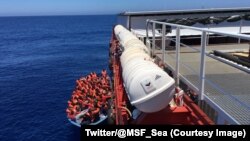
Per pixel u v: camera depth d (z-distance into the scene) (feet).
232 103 19.38
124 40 44.57
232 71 29.45
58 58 205.36
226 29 67.87
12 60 200.13
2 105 95.81
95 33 490.08
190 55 41.47
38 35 458.91
